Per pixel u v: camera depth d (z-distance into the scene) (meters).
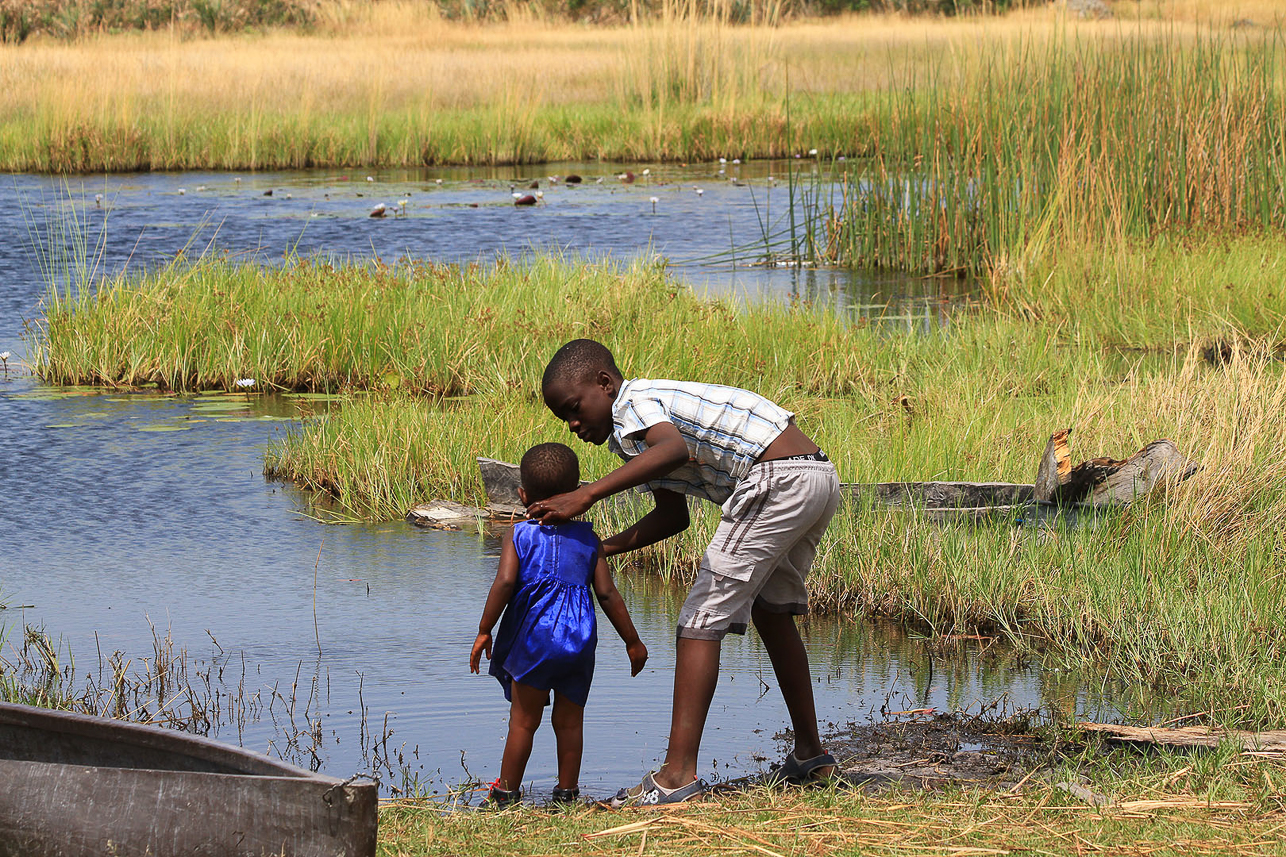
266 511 11.38
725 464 6.14
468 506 11.47
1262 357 13.05
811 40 53.84
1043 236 19.62
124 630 8.66
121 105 36.28
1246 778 5.91
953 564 9.03
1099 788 5.84
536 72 46.06
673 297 17.00
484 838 5.25
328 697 7.60
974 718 7.28
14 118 37.22
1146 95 21.38
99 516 11.14
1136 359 15.36
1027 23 24.02
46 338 16.69
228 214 27.62
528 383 14.39
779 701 7.66
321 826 4.34
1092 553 8.95
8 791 4.55
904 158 24.02
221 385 15.95
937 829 5.31
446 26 62.84
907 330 17.53
